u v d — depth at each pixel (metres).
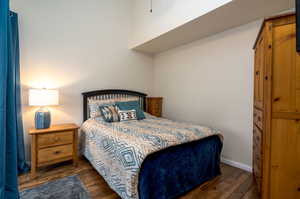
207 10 2.02
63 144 2.35
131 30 3.56
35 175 2.13
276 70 1.43
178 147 1.81
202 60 2.94
